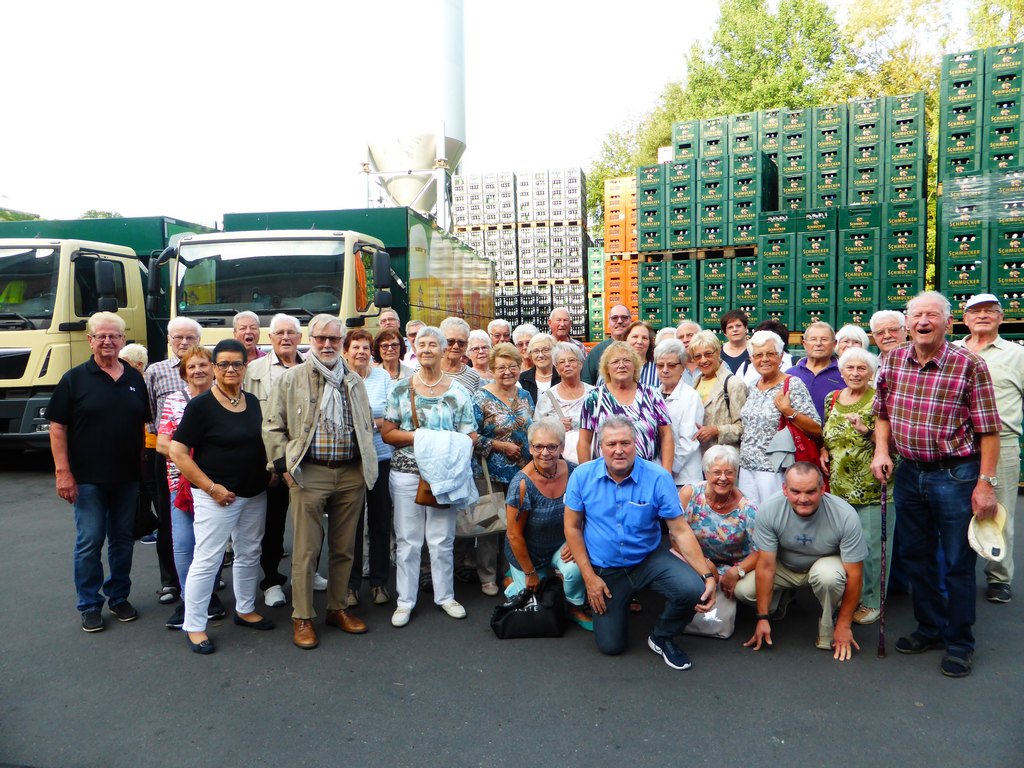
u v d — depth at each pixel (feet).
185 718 11.59
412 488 15.49
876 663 13.44
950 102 28.99
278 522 16.89
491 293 52.19
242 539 15.02
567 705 11.93
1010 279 26.89
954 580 12.92
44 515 24.38
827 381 17.63
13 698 12.27
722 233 32.50
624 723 11.34
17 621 15.61
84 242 30.40
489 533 16.22
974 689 12.35
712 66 76.69
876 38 65.87
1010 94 28.07
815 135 31.48
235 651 14.14
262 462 14.60
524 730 11.16
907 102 30.07
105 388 15.17
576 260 54.75
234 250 27.78
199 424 14.02
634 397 16.06
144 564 19.67
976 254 27.48
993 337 17.19
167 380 17.22
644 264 34.09
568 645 14.43
